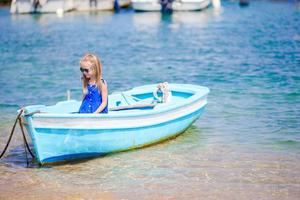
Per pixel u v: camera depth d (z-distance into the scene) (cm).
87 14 4803
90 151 1016
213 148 1089
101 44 2839
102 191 873
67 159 1010
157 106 1113
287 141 1127
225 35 3038
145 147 1101
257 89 1638
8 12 5203
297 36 2894
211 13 4522
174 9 4653
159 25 3731
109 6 5062
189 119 1185
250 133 1188
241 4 5169
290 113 1345
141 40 2959
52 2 4919
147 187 888
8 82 1875
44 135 957
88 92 1023
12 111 1444
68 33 3388
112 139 1022
